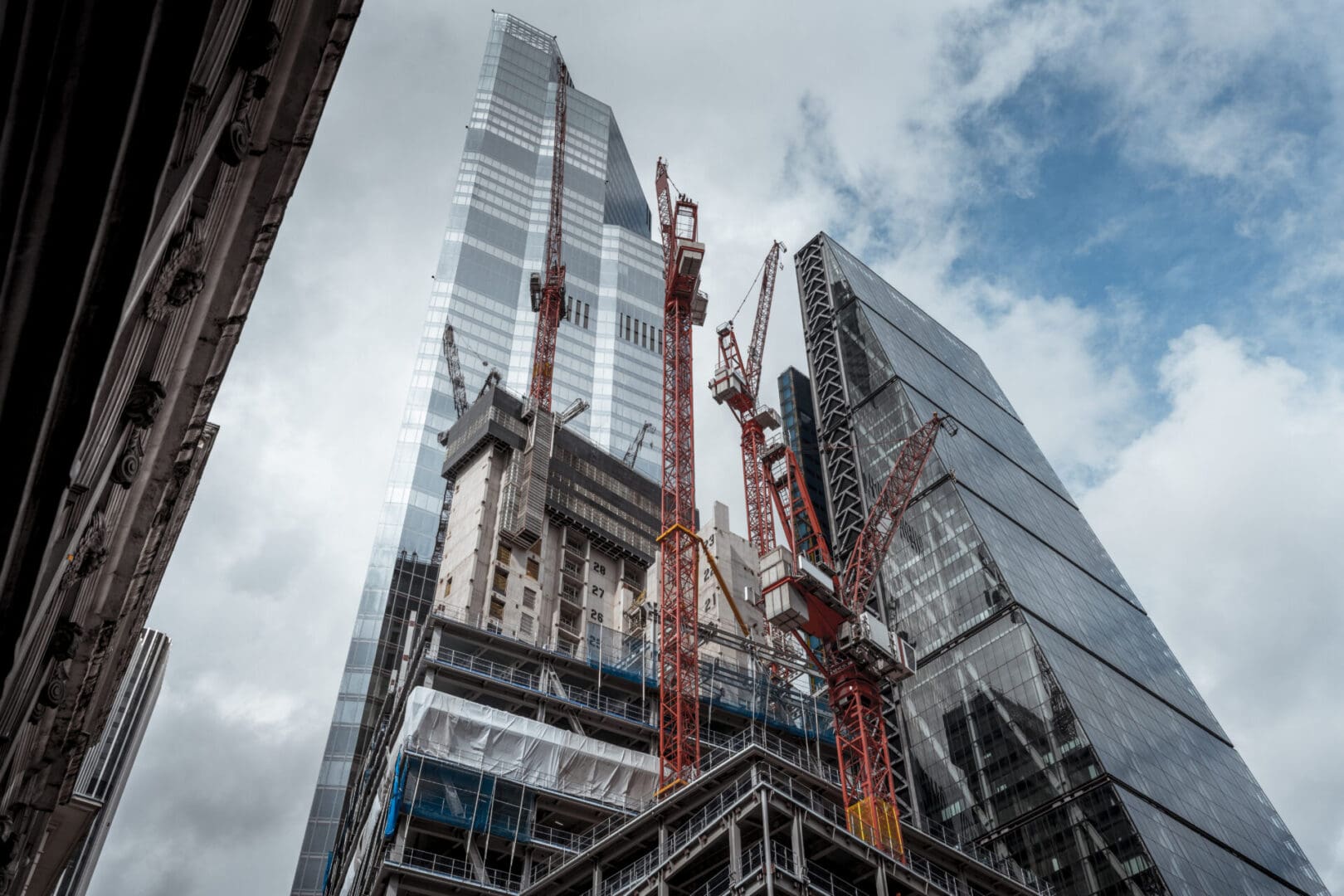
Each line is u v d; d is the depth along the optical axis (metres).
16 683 20.05
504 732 93.94
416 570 159.00
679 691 104.56
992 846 163.88
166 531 37.34
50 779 40.03
